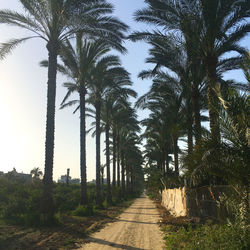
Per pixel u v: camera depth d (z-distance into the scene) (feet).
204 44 42.39
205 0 40.16
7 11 47.85
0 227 38.27
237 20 41.70
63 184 153.58
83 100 72.54
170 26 45.50
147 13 45.09
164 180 106.63
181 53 52.70
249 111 22.54
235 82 50.98
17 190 74.74
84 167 70.38
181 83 57.98
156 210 80.23
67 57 66.59
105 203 95.30
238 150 22.35
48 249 26.48
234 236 20.77
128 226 44.65
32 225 40.93
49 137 46.93
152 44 55.67
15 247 26.78
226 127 22.97
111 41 54.44
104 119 108.88
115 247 27.86
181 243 26.40
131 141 179.63
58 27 49.34
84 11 49.62
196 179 25.23
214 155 22.71
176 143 79.66
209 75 42.24
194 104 52.65
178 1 42.39
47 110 47.83
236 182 23.12
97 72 76.43
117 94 86.89
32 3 47.26
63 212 64.59
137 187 431.84
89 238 33.14
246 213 22.03
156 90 66.44
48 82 48.78
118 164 161.99
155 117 106.11
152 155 183.73
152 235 35.22
